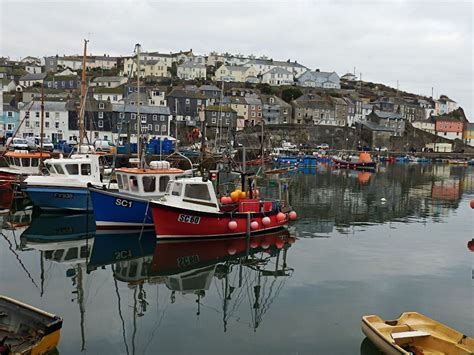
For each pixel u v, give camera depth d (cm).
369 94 14088
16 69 12200
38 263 1648
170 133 7462
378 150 9788
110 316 1182
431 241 2072
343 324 1128
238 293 1360
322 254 1802
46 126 6962
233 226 1891
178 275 1538
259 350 995
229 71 12950
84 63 2948
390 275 1539
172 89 9038
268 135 8356
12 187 2950
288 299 1304
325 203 3222
